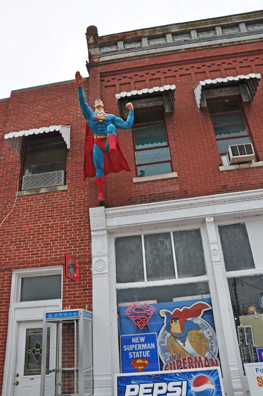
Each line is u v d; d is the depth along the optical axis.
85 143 7.59
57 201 7.84
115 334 6.55
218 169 7.66
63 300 6.81
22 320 6.96
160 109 8.77
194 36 9.41
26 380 6.57
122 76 9.15
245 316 6.45
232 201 7.09
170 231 7.35
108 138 6.73
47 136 8.98
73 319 5.88
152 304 6.76
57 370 6.04
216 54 9.08
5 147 8.83
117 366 6.30
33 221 7.71
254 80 8.03
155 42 9.55
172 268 7.05
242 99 8.38
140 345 6.45
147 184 7.69
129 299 6.87
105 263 6.93
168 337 6.46
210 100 8.69
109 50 9.53
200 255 7.09
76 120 8.82
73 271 6.60
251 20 9.41
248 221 7.19
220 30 9.44
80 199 7.78
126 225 7.17
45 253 7.34
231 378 5.82
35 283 7.39
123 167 7.40
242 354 6.17
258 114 8.27
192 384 5.43
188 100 8.60
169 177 7.66
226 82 8.09
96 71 9.25
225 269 6.88
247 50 9.04
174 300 6.75
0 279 7.26
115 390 5.56
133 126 8.65
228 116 8.50
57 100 9.19
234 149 7.53
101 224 7.21
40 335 6.90
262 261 6.87
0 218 7.86
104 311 6.53
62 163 8.61
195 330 6.45
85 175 7.58
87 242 7.29
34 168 8.64
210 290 6.66
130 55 9.36
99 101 7.64
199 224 7.26
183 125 8.28
